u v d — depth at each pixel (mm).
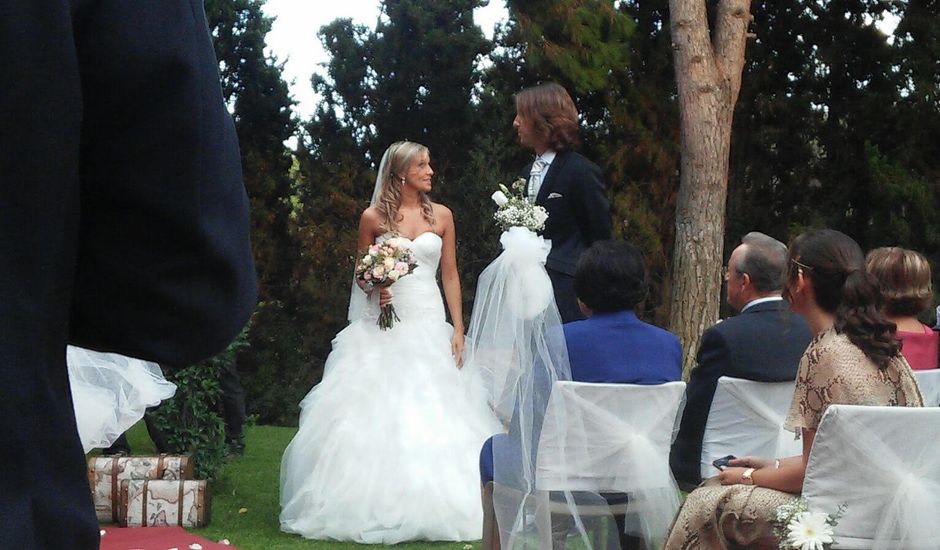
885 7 12523
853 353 2711
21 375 795
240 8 13672
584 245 4852
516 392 3529
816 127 12719
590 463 3273
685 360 8914
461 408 5324
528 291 4047
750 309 3605
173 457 5402
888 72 12477
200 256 891
